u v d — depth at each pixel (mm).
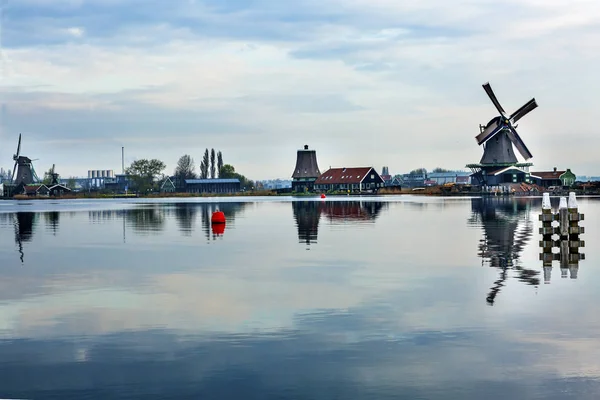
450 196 147625
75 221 60469
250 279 23938
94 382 12625
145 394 12008
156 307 19000
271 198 154750
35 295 21062
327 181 194375
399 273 25062
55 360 13953
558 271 25234
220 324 16844
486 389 12086
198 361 13781
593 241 36281
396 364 13461
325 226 50719
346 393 11969
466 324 16547
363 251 32750
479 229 46031
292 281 23406
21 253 33094
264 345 14875
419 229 46594
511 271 25344
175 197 192500
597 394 11820
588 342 14836
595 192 146500
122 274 25484
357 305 19016
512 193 145000
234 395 11922
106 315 18000
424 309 18359
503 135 147875
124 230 48406
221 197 181750
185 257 30828
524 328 16078
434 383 12391
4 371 13289
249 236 42156
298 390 12125
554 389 12062
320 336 15578
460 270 25719
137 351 14531
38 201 155875
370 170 189875
